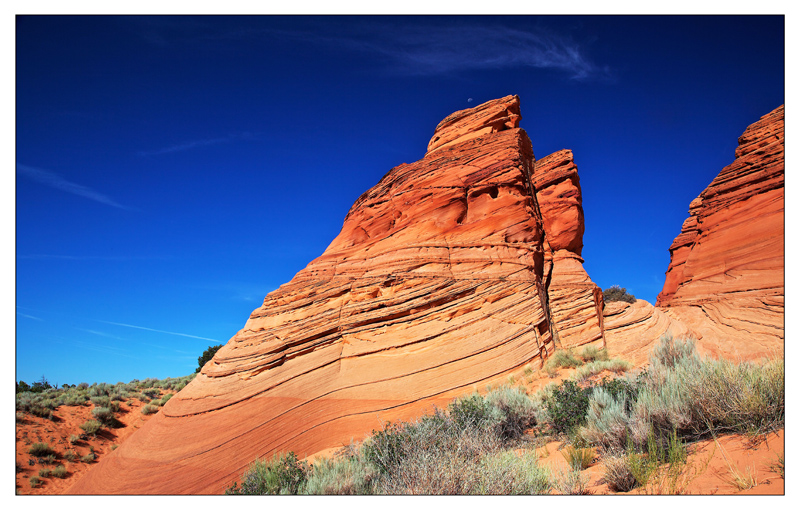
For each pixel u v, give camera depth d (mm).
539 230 18359
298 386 14227
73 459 19141
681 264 24312
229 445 13016
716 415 5133
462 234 17141
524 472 5137
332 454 11062
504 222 17125
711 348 13508
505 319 14766
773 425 4633
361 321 15312
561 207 19984
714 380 5430
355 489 6324
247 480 9375
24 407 22141
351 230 19938
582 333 15883
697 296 16984
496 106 21859
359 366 14383
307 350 15125
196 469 12617
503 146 19016
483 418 8336
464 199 18047
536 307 15039
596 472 5297
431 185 18672
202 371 16234
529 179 20438
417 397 13273
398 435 7977
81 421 22828
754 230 16344
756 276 15258
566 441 7227
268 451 12562
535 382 12883
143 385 33094
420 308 15281
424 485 5207
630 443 5199
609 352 15055
